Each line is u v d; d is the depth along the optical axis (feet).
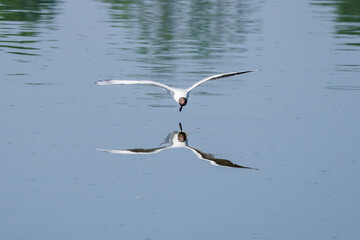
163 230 37.65
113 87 68.08
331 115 59.88
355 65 80.43
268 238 37.01
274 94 66.80
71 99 63.16
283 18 119.44
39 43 90.53
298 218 39.60
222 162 48.37
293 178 45.85
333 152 50.78
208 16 120.88
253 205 41.42
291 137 53.93
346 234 37.60
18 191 42.37
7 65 76.23
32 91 65.36
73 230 37.42
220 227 38.22
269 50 89.30
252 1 144.46
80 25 106.73
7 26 103.55
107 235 36.96
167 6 134.41
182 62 80.64
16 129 54.19
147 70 75.46
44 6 127.34
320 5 139.74
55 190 42.70
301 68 78.54
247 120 58.18
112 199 41.70
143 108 61.21
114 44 91.71
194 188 43.80
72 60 80.07
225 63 80.38
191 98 65.16
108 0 140.26
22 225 37.91
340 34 103.19
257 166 47.83
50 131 53.98
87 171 46.06
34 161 47.55
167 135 53.98
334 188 44.24
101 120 57.21
